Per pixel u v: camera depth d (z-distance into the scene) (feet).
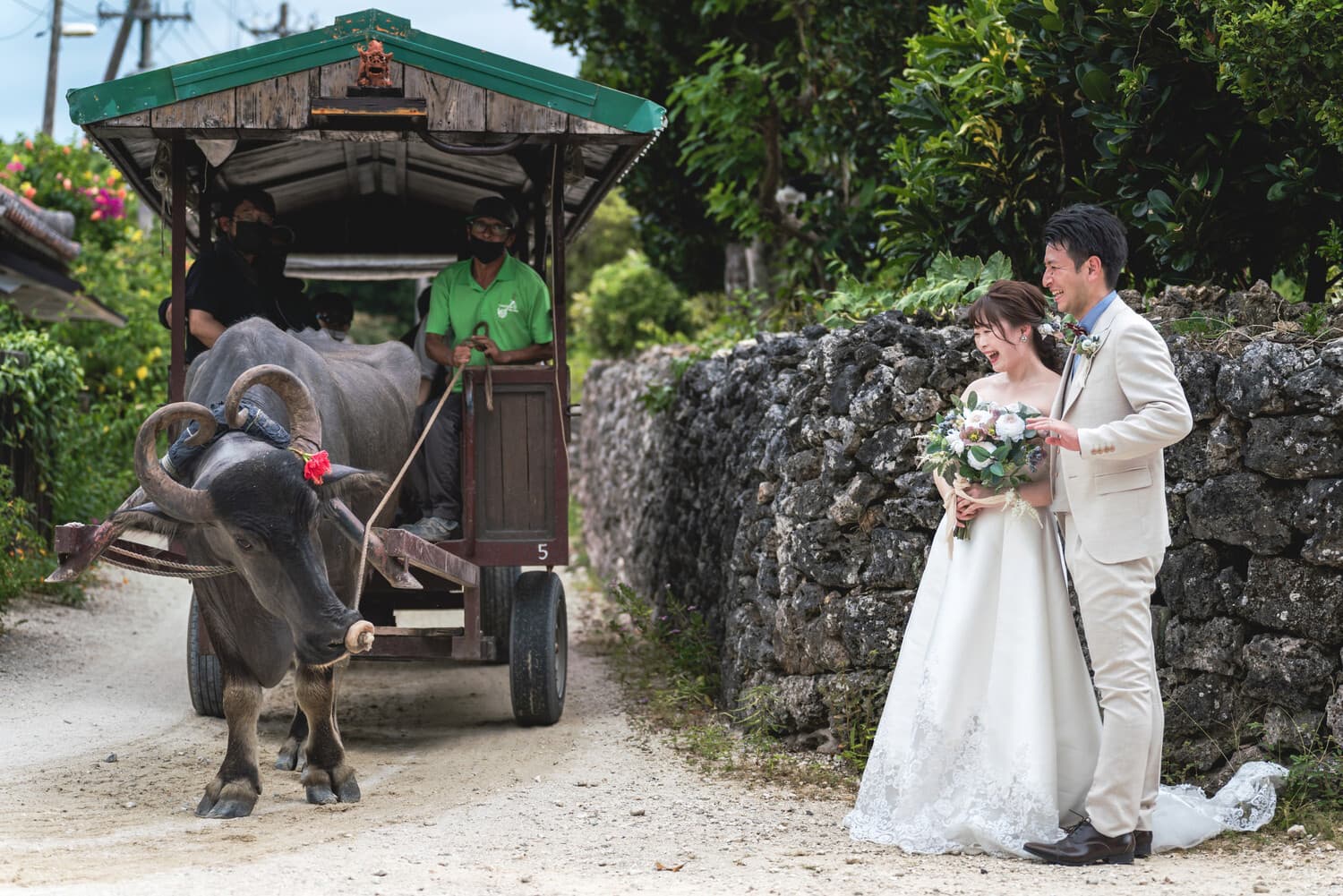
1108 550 13.93
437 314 22.81
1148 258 22.29
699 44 40.45
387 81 19.56
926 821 14.69
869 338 19.79
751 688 21.25
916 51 25.22
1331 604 15.58
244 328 18.40
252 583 15.16
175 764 19.60
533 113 19.99
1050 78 22.13
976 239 23.61
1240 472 16.31
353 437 19.61
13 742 20.57
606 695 25.49
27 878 13.07
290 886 12.86
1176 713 16.75
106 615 33.09
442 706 25.20
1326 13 17.26
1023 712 14.38
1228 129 20.58
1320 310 17.12
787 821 16.21
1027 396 15.12
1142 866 13.76
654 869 13.96
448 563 19.20
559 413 22.11
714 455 26.66
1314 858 13.96
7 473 31.81
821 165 36.88
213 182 26.00
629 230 94.27
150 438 14.99
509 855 14.62
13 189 57.00
